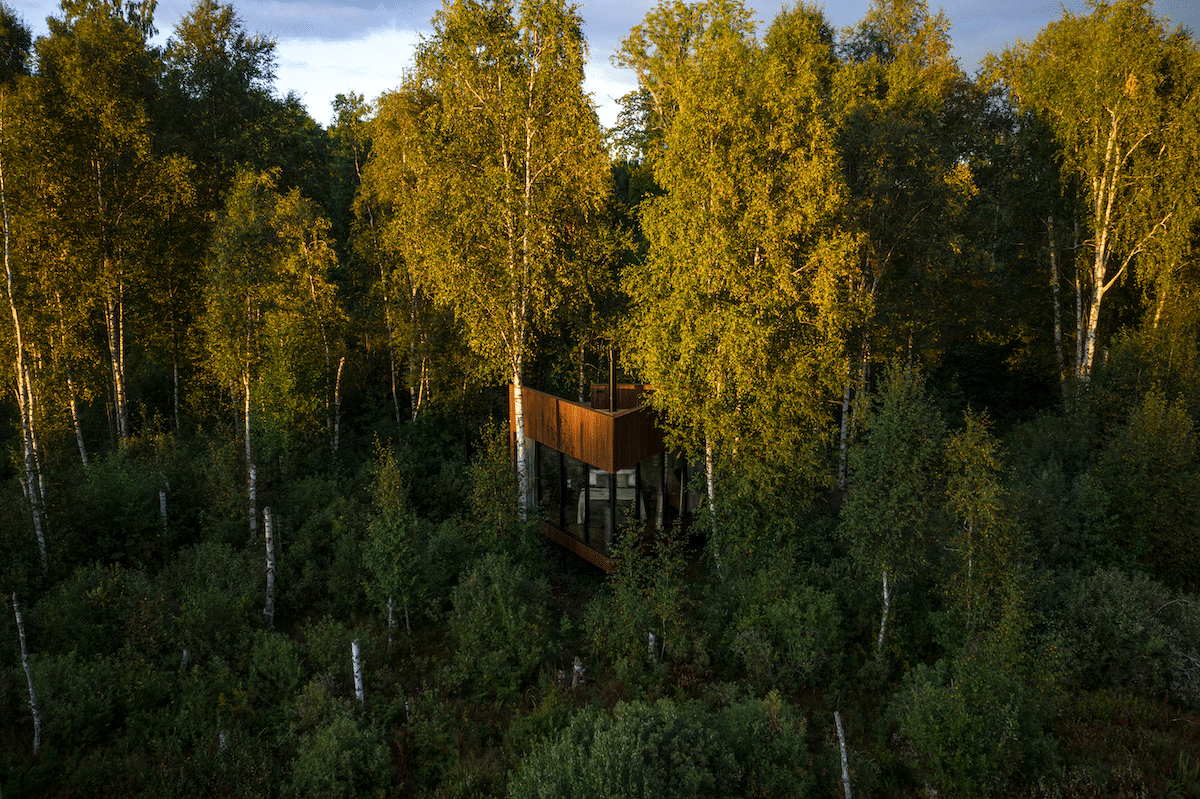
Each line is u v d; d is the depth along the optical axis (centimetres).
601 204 1845
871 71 2419
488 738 1062
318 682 1120
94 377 2411
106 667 1096
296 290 2253
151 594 1321
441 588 1484
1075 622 1232
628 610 1281
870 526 1212
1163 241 2080
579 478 1750
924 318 2414
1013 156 2677
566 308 2050
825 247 1468
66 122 1964
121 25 2173
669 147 1569
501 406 2680
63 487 1589
